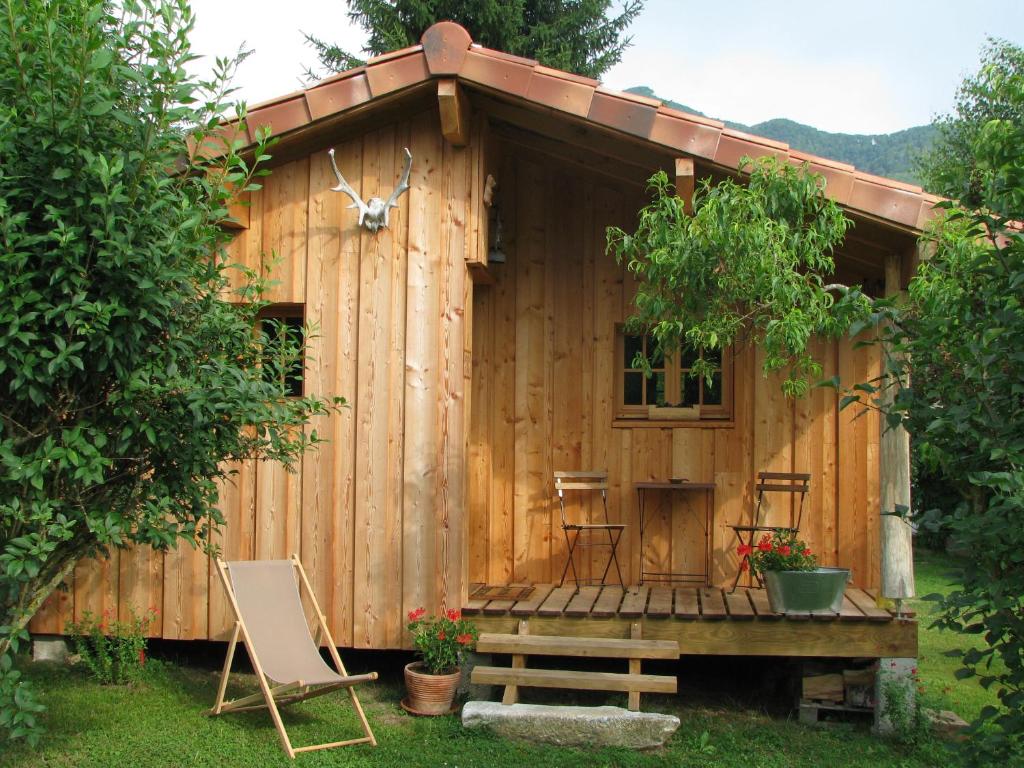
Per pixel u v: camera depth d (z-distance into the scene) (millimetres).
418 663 6305
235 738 5520
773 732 5809
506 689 5863
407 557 6617
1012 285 2959
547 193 7875
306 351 6820
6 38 3723
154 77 4023
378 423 6723
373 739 5500
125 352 4020
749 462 7520
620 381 7848
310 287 6863
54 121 3734
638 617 6246
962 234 4324
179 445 4379
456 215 6730
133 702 6156
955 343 3176
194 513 4605
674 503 7613
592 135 6715
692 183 6219
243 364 4918
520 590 7234
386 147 6852
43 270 3814
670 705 6418
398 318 6754
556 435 7758
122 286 3939
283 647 5793
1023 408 3047
